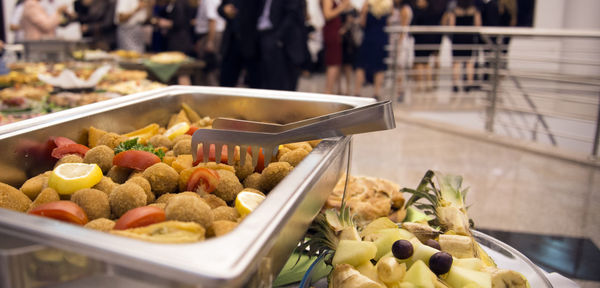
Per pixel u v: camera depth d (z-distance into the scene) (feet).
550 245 6.23
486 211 7.43
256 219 1.62
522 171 9.61
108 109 3.64
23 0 15.08
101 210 2.34
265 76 12.87
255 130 2.91
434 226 2.87
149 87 8.20
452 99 19.83
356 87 18.53
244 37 12.73
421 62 19.57
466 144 11.85
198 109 4.43
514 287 2.21
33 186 2.63
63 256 1.44
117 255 1.35
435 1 18.39
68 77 7.42
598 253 6.00
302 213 2.01
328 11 16.66
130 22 15.28
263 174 2.97
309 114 4.04
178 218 2.03
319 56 26.18
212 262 1.32
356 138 12.48
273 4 12.23
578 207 7.64
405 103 18.20
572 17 19.19
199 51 17.63
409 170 9.63
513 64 21.97
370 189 3.78
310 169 2.22
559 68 19.95
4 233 1.51
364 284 2.11
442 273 2.26
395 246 2.31
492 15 19.63
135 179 2.57
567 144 14.70
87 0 15.74
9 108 6.42
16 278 1.48
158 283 1.34
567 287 2.48
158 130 3.99
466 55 19.70
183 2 16.26
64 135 3.26
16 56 13.61
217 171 2.79
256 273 1.46
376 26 17.49
